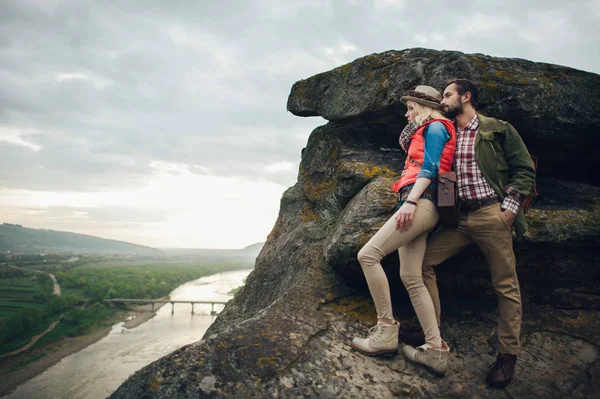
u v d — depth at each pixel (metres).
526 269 3.35
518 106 3.50
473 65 3.62
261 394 2.18
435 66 3.77
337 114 4.61
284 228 5.84
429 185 2.43
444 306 3.38
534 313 3.29
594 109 3.53
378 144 4.81
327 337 2.80
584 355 2.79
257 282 5.42
